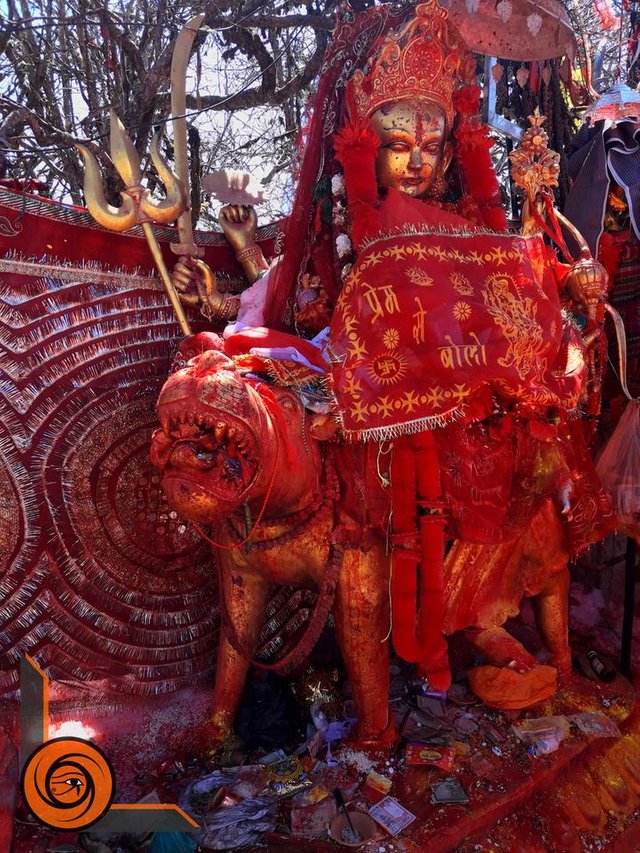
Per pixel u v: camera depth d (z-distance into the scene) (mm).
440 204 2516
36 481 2432
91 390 2500
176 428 1801
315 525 2164
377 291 2025
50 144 3875
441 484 2203
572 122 3635
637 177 3043
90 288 2475
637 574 3551
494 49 2914
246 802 2100
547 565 2672
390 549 2215
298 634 2930
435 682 2256
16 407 2375
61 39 4844
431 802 2160
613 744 2650
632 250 3221
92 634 2590
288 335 2266
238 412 1796
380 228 2178
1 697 2451
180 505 1804
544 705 2668
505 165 4586
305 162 2457
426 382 2014
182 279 2523
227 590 2369
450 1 2719
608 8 3441
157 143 2256
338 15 2479
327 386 2098
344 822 2035
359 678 2279
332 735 2395
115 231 2400
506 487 2387
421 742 2357
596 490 2752
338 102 2445
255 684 2539
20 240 2316
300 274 2484
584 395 2527
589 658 3020
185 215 2504
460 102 2410
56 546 2492
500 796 2221
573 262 2676
